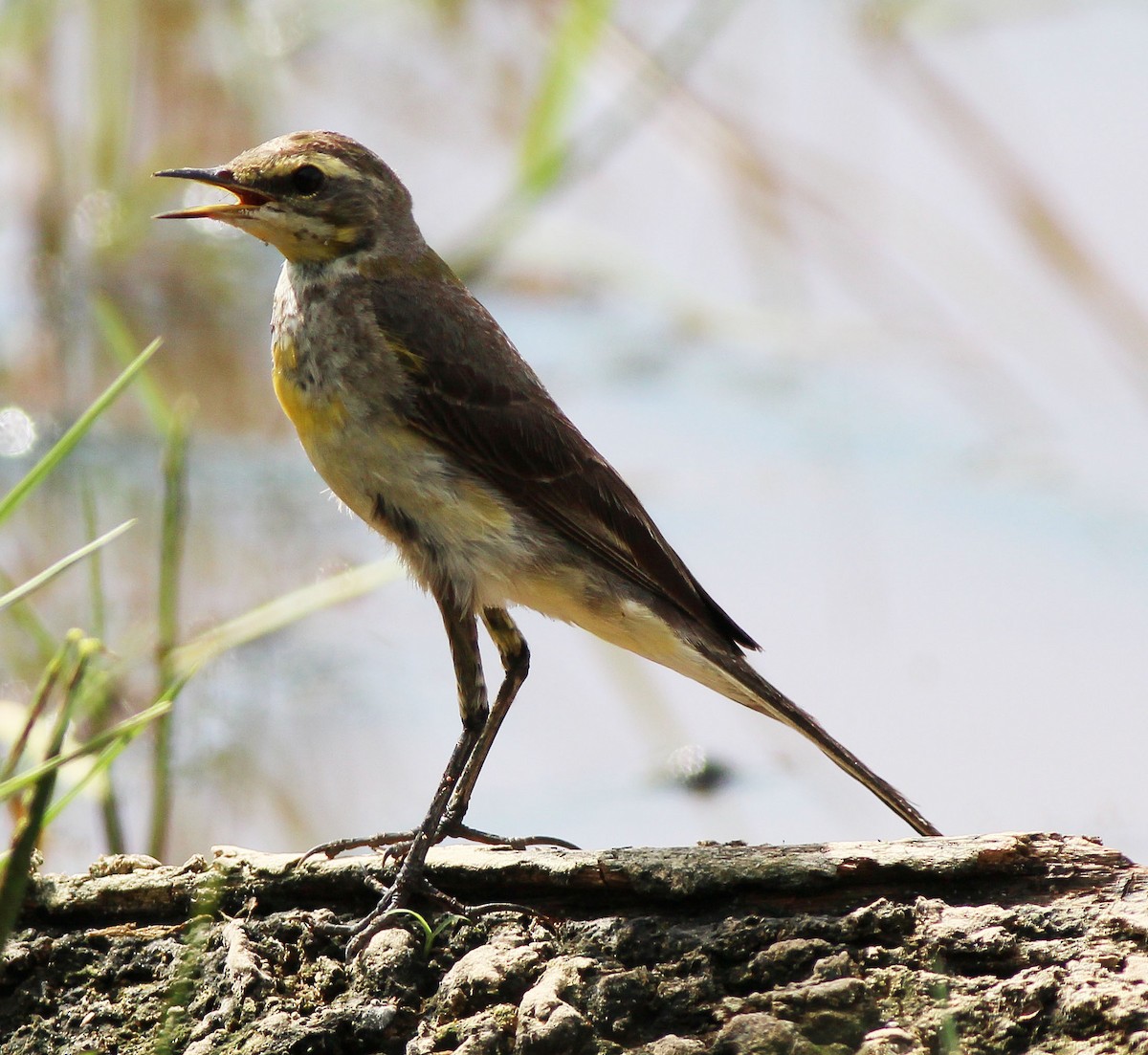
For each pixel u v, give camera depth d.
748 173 19.89
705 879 7.79
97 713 10.79
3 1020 7.75
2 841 10.81
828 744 9.54
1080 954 7.20
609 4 18.12
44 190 19.08
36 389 17.89
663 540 10.16
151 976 7.88
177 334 18.59
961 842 7.82
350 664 13.70
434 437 9.62
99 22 19.02
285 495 16.05
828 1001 7.09
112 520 15.49
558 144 18.44
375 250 10.06
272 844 11.77
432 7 19.77
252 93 19.56
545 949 7.63
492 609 9.95
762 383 18.36
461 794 9.46
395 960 7.59
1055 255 19.45
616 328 19.56
